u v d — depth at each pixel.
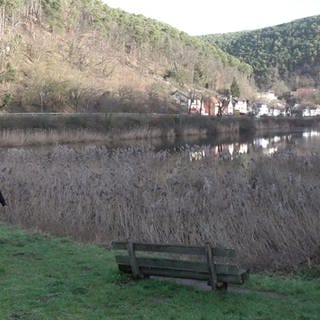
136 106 72.81
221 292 7.77
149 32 134.50
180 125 59.72
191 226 12.37
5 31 85.75
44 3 110.56
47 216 13.70
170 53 126.62
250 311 7.04
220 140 53.12
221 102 101.31
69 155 22.83
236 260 10.60
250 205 12.57
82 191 14.77
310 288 8.30
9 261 9.68
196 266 7.91
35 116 48.25
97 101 68.19
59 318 6.66
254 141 51.53
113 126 52.78
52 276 8.68
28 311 6.91
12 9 95.50
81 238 12.70
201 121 62.88
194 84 117.06
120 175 16.80
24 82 66.94
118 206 13.56
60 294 7.65
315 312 7.11
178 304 7.29
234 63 154.88
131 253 8.48
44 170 18.61
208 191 13.98
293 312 7.08
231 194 13.71
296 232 10.80
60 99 64.56
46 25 103.50
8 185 15.97
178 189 15.27
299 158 22.25
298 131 76.19
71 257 10.16
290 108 129.25
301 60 174.38
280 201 12.59
